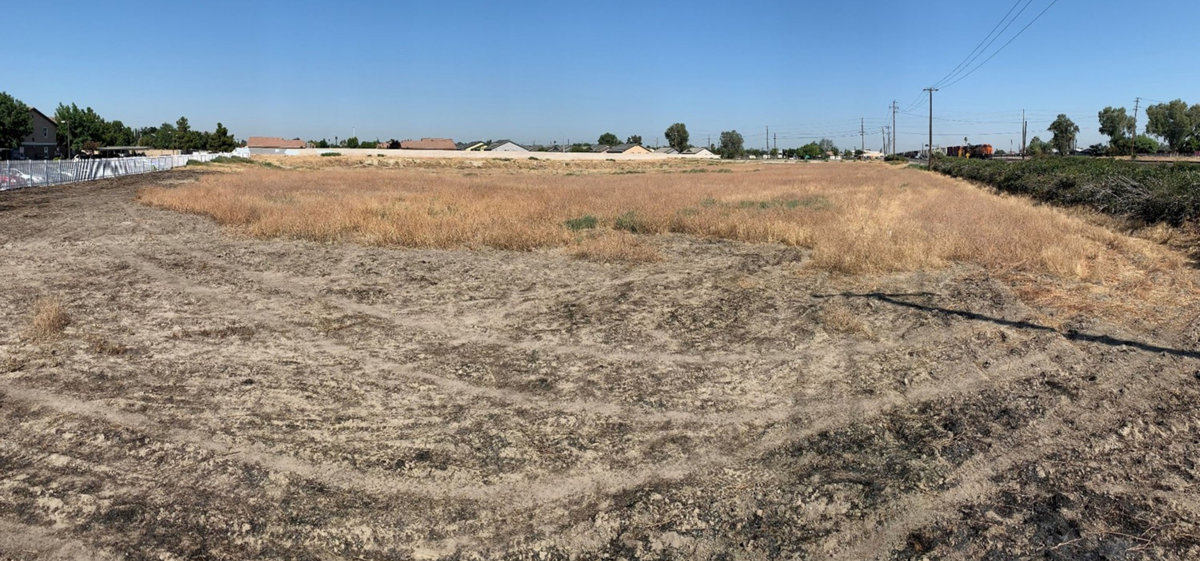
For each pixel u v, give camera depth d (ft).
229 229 49.11
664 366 20.67
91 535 11.74
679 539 11.84
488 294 30.27
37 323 23.59
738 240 47.34
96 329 24.16
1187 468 14.05
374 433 15.79
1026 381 19.20
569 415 16.94
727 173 196.65
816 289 30.94
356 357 21.42
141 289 30.73
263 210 56.70
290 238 46.03
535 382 19.27
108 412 16.81
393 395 18.17
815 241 43.93
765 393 18.48
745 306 27.84
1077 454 14.75
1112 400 17.72
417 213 53.72
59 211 61.82
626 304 28.37
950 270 34.76
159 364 20.48
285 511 12.54
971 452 14.84
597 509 12.79
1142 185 59.98
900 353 21.75
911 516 12.46
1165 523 12.06
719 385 19.08
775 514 12.59
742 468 14.33
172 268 35.63
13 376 19.26
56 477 13.62
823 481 13.65
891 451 14.96
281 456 14.60
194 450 14.82
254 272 34.68
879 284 31.76
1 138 211.82
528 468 14.24
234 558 11.21
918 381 19.27
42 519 12.19
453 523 12.28
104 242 43.91
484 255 39.88
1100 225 57.77
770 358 21.39
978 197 87.40
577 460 14.60
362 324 25.36
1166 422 16.31
